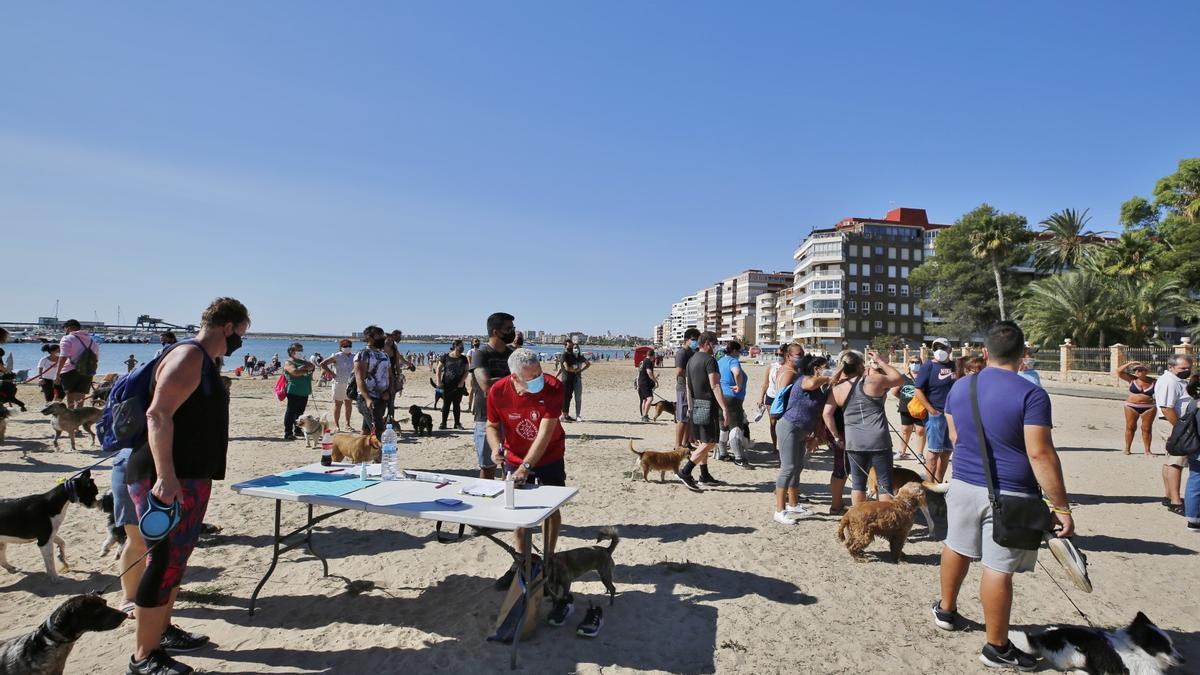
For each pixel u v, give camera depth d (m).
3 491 6.78
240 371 35.09
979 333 57.41
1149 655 3.18
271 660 3.38
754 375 39.81
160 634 3.16
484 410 5.64
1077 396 22.09
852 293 81.12
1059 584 4.61
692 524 6.04
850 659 3.51
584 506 6.68
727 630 3.84
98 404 10.77
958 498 3.57
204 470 3.25
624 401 20.11
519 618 3.49
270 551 5.11
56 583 4.32
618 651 3.56
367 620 3.89
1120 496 7.32
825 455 10.02
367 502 3.53
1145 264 37.19
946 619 3.84
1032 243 51.41
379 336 9.25
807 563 5.02
